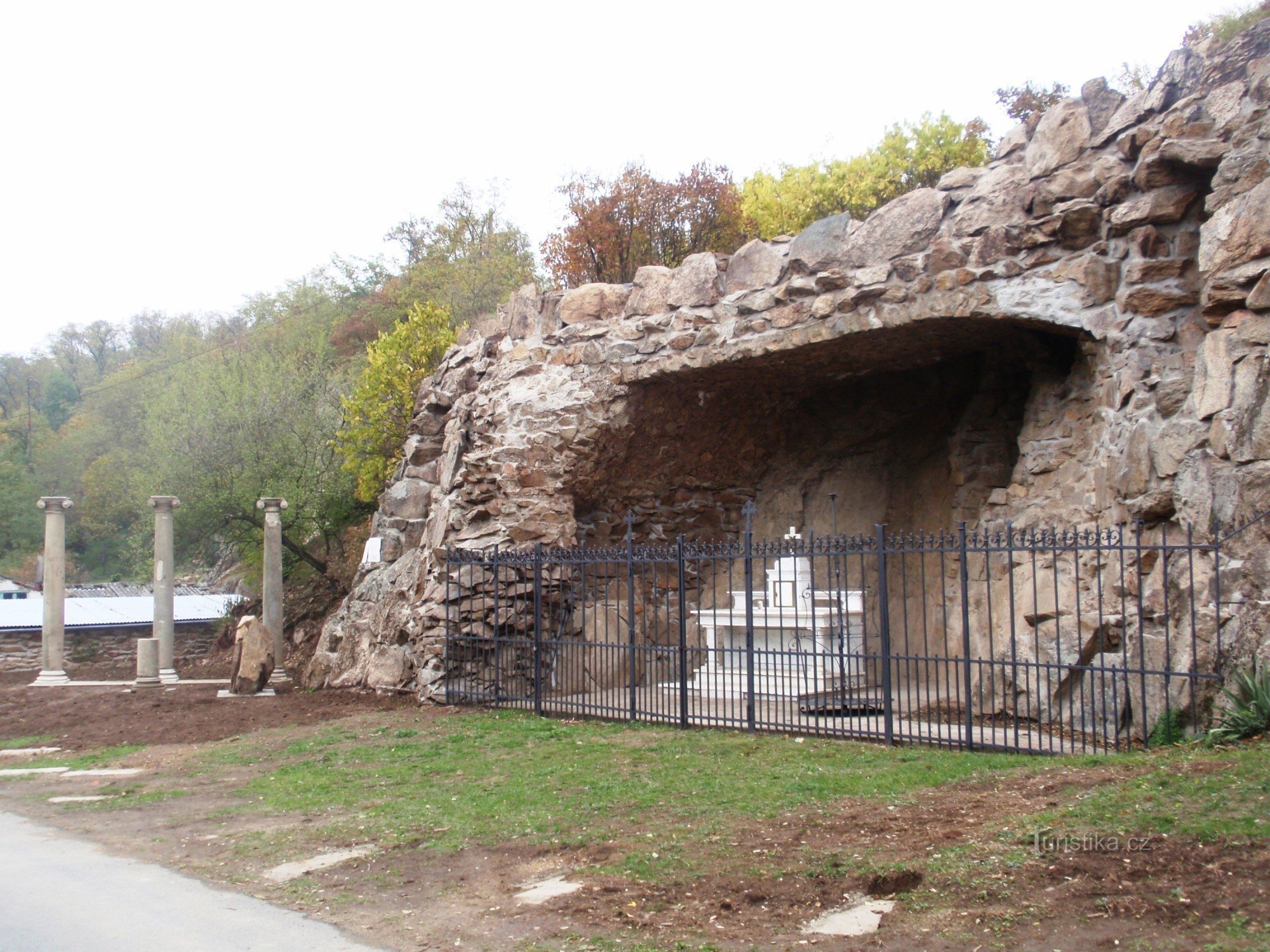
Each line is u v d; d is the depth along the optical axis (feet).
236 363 86.38
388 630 50.11
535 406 46.14
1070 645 31.04
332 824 24.20
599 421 44.52
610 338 44.57
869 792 23.11
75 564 135.74
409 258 122.31
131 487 94.38
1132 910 14.35
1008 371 42.11
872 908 15.97
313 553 84.94
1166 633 23.91
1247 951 12.51
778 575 39.37
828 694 33.78
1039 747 26.13
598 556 37.91
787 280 39.52
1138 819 17.51
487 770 29.68
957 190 36.11
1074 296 32.58
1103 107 32.96
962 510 42.45
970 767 24.71
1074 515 33.09
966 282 34.65
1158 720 25.77
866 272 36.81
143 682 55.52
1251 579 24.13
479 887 18.88
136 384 140.97
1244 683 22.74
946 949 14.11
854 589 43.14
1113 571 29.68
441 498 50.26
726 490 51.29
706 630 42.29
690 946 15.07
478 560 42.78
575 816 23.25
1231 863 15.07
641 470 47.98
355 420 77.30
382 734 37.42
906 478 47.34
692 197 79.56
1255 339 26.11
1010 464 41.93
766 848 19.42
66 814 26.96
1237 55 29.37
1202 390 27.25
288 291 139.54
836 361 41.37
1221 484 25.72
